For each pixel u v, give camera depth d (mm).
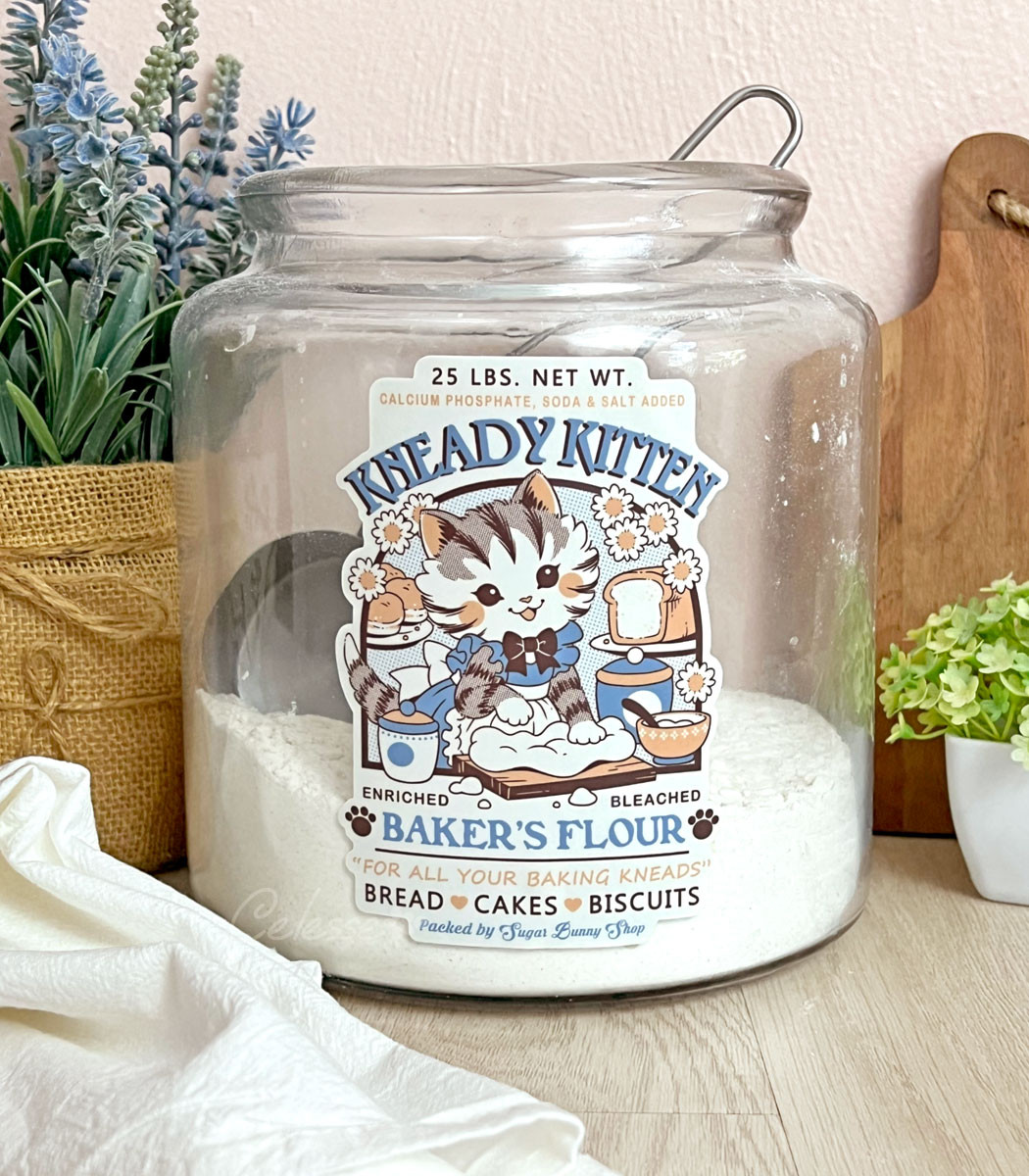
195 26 784
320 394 562
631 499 533
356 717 553
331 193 568
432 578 536
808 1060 517
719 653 582
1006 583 680
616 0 765
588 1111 479
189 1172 386
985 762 651
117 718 692
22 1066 462
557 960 548
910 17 750
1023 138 722
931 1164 444
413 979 561
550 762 537
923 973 594
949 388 737
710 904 557
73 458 709
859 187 762
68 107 665
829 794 595
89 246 678
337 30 781
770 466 583
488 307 552
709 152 771
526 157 781
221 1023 439
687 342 549
